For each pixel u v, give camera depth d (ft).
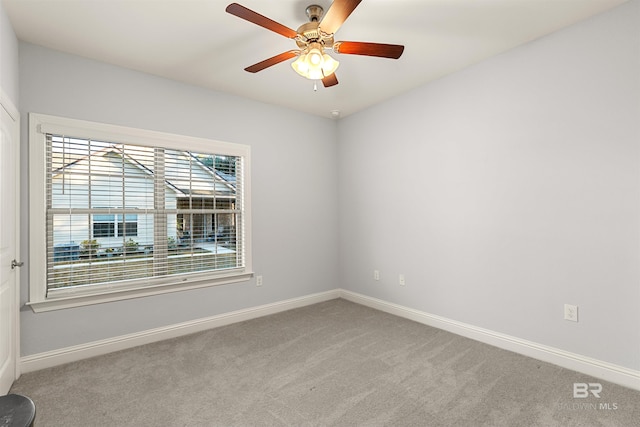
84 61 8.63
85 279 8.66
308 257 13.34
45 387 7.13
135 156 9.45
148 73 9.61
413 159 11.19
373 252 12.77
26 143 7.82
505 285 8.86
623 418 5.89
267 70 9.52
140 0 6.42
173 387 7.11
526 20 7.30
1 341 6.55
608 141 7.09
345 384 7.16
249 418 6.03
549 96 7.94
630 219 6.83
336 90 11.10
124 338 9.14
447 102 10.12
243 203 11.58
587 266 7.42
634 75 6.73
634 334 6.81
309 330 10.43
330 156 14.11
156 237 9.80
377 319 11.43
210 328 10.70
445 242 10.30
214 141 10.85
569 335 7.71
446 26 7.48
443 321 10.36
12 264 7.14
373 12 6.90
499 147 8.91
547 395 6.64
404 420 5.92
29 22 7.07
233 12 5.41
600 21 7.11
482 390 6.86
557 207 7.86
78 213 8.54
